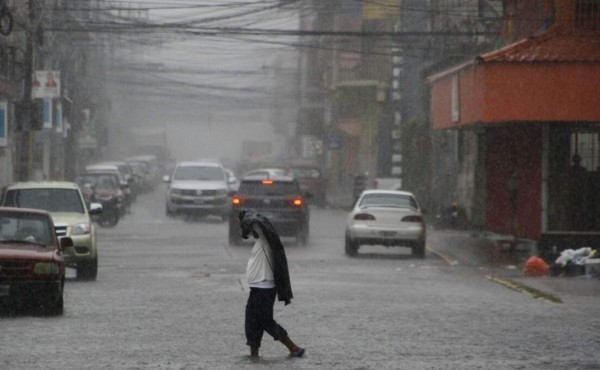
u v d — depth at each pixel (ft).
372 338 103.30
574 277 177.99
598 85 215.10
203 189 344.90
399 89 424.46
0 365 85.05
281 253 90.99
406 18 411.54
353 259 210.38
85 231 163.12
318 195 458.50
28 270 116.67
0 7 246.47
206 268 187.73
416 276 176.35
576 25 222.28
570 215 230.89
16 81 330.75
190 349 95.14
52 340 99.86
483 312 126.00
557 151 230.89
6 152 330.54
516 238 233.55
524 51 217.77
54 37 367.45
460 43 330.13
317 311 125.59
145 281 163.63
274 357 91.15
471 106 227.20
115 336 103.14
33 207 169.58
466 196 329.11
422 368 85.46
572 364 88.07
